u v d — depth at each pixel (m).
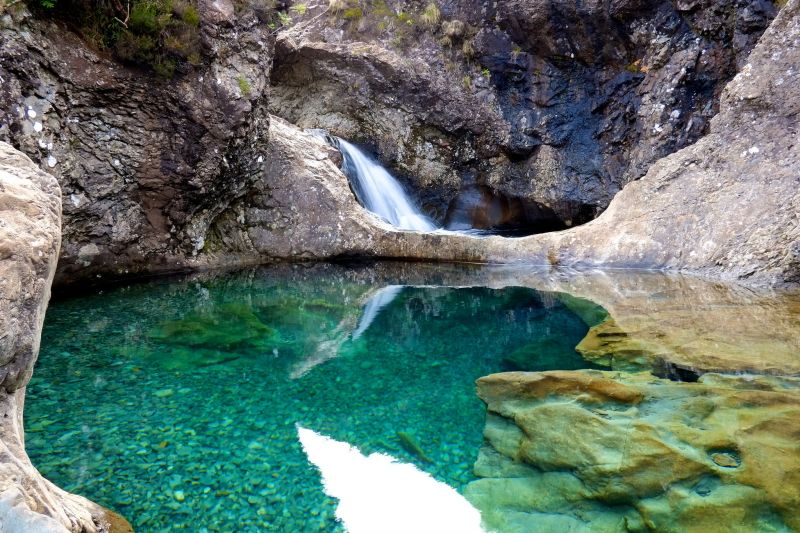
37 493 1.70
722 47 8.76
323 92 11.27
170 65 5.94
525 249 7.91
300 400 3.46
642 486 2.43
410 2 11.38
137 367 3.94
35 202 2.12
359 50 10.77
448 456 2.81
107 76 5.55
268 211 7.97
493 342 4.58
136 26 5.67
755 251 6.39
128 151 5.89
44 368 3.87
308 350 4.40
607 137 10.27
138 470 2.63
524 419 3.12
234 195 7.49
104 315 5.14
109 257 6.13
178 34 6.01
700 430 2.80
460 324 5.10
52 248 2.07
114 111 5.71
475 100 10.96
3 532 1.42
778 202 6.46
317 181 8.14
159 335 4.63
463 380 3.79
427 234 8.20
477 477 2.62
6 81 4.83
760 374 3.58
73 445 2.84
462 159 11.38
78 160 5.51
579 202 10.44
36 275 1.96
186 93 6.16
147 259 6.57
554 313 5.37
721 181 7.14
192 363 4.05
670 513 2.25
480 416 3.24
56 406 3.29
